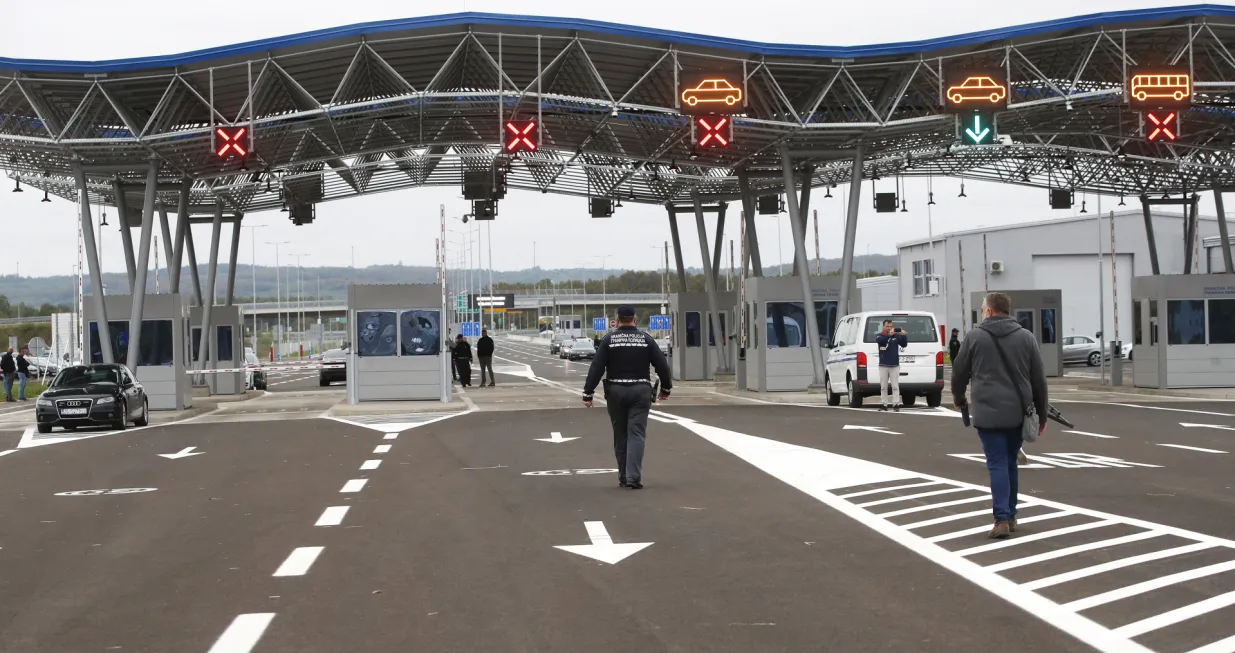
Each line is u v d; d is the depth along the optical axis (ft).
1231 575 26.86
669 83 110.93
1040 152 141.79
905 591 25.79
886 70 107.14
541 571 28.66
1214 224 235.20
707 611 24.12
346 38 98.99
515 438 69.72
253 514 39.96
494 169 132.98
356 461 58.08
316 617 24.25
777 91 106.83
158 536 35.76
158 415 102.58
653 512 38.24
